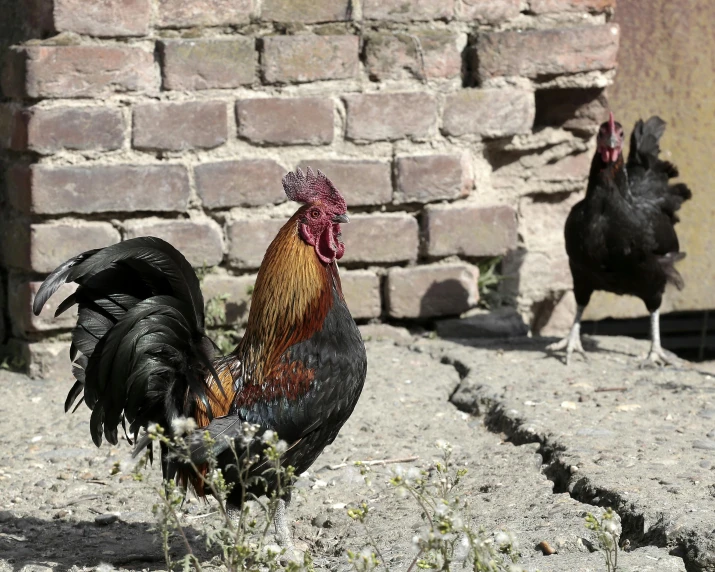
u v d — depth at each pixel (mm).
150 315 3559
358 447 5020
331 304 3787
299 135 6535
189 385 3668
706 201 8133
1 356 6477
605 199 6223
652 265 6359
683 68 8008
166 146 6277
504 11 6902
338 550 3834
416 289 6855
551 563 3492
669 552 3645
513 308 7227
